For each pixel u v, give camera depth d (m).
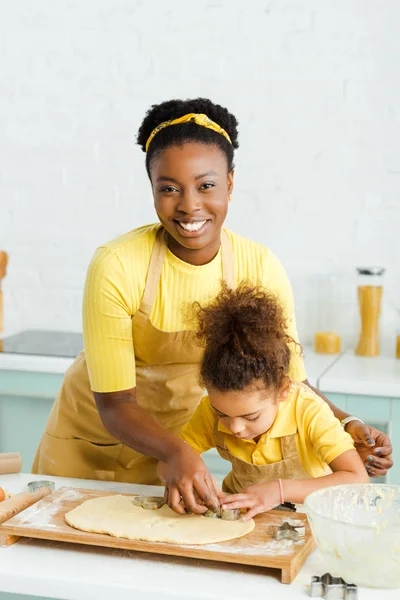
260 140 3.13
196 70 3.15
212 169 1.56
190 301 1.69
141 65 3.20
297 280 3.17
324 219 3.12
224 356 1.46
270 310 1.52
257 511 1.40
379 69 3.02
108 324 1.63
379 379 2.60
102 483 1.69
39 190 3.34
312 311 3.16
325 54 3.05
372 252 3.10
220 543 1.29
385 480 2.61
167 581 1.22
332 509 1.34
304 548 1.28
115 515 1.39
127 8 3.18
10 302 3.41
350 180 3.09
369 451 1.69
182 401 1.88
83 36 3.23
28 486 1.63
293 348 1.74
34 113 3.31
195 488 1.40
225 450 1.65
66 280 3.35
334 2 3.02
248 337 1.46
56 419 2.04
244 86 3.12
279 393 1.54
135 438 1.55
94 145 3.27
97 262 1.64
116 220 3.29
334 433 1.54
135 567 1.26
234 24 3.10
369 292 2.98
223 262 1.70
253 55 3.10
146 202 3.26
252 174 3.16
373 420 2.60
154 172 1.59
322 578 1.20
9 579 1.24
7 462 1.75
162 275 1.67
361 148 3.07
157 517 1.39
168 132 1.57
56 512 1.41
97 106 3.25
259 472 1.61
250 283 1.64
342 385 2.60
